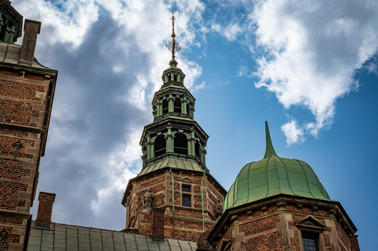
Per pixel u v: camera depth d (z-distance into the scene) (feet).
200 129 155.33
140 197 139.33
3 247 75.97
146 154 152.05
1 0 107.34
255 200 88.07
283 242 83.10
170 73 169.48
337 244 85.10
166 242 107.34
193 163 146.92
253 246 85.20
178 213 133.80
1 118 86.43
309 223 85.66
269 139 101.40
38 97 89.92
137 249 102.68
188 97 162.91
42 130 86.94
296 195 87.40
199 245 103.09
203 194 138.92
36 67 92.22
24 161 83.41
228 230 90.17
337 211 87.92
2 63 90.84
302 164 94.94
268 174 92.63
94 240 100.89
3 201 79.25
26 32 97.30
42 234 97.19
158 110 159.94
